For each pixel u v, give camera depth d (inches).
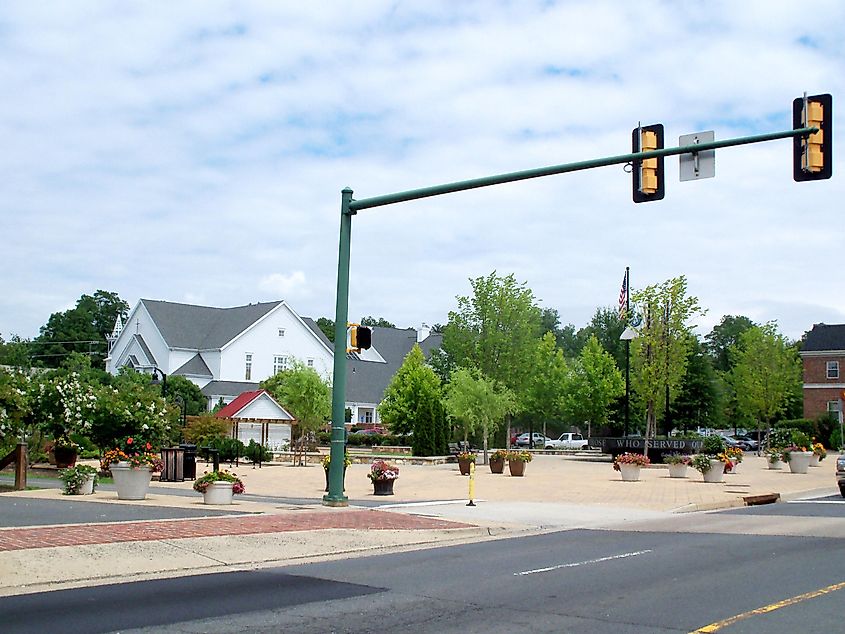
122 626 346.6
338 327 817.5
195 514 700.0
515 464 1376.7
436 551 585.9
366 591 429.1
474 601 403.9
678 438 1850.4
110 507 738.2
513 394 1861.5
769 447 2017.7
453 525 698.8
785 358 2615.7
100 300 4365.2
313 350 2957.7
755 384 2561.5
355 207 805.9
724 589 434.0
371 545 595.2
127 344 2859.3
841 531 700.0
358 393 3026.6
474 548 602.2
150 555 513.0
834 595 417.7
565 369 2741.1
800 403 2997.0
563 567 506.6
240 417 1939.0
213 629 343.6
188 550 535.5
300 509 765.3
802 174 613.9
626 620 363.3
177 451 1127.6
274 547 563.5
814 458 1716.3
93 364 3927.2
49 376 1243.8
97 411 1135.6
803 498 1094.4
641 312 1963.6
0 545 510.6
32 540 531.5
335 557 555.5
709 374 2738.7
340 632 340.5
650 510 876.0
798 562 525.7
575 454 2381.9
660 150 661.9
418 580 462.6
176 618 362.9
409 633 339.3
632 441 1818.4
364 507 812.0
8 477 1079.0
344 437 825.5
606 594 421.4
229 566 510.0
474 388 1748.3
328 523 674.8
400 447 2108.8
